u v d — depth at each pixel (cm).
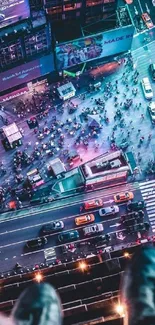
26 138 9750
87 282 5884
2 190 9231
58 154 9612
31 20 8612
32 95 10150
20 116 9969
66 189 9275
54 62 9731
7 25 8506
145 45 10794
